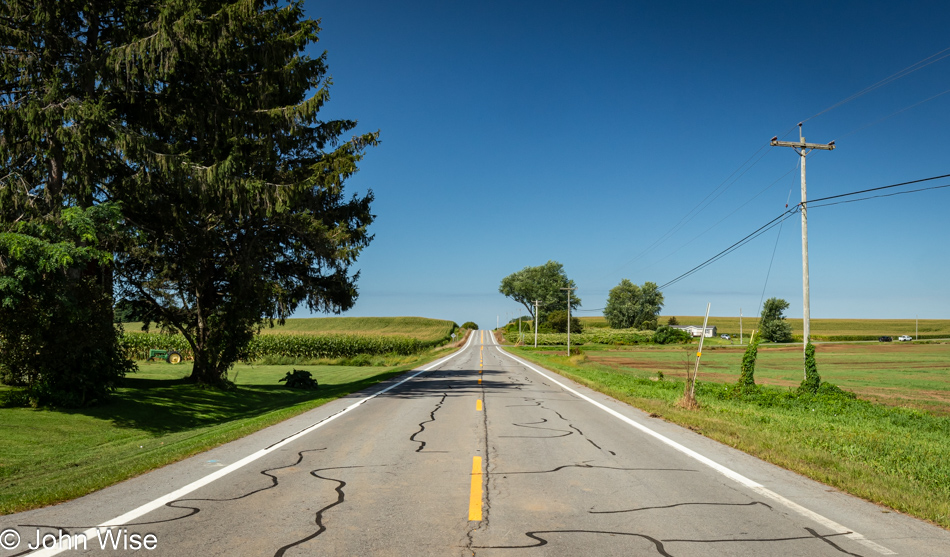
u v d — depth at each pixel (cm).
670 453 873
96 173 1584
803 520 531
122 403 1562
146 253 2077
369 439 1012
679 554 441
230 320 2214
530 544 463
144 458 846
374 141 2166
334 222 2483
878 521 528
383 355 5738
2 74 1442
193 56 1633
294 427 1170
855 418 1441
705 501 598
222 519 533
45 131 1409
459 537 480
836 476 687
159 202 1764
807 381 2058
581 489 650
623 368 4491
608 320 13838
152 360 4562
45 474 849
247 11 1650
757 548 455
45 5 1405
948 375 3869
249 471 750
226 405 1898
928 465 798
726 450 899
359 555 438
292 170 2145
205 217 1977
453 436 1045
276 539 475
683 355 6981
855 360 5759
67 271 1396
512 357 6028
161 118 1789
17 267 1186
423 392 2014
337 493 633
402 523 521
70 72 1487
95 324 1447
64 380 1400
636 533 492
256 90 1859
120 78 1561
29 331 1311
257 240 2136
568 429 1130
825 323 16912
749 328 15925
